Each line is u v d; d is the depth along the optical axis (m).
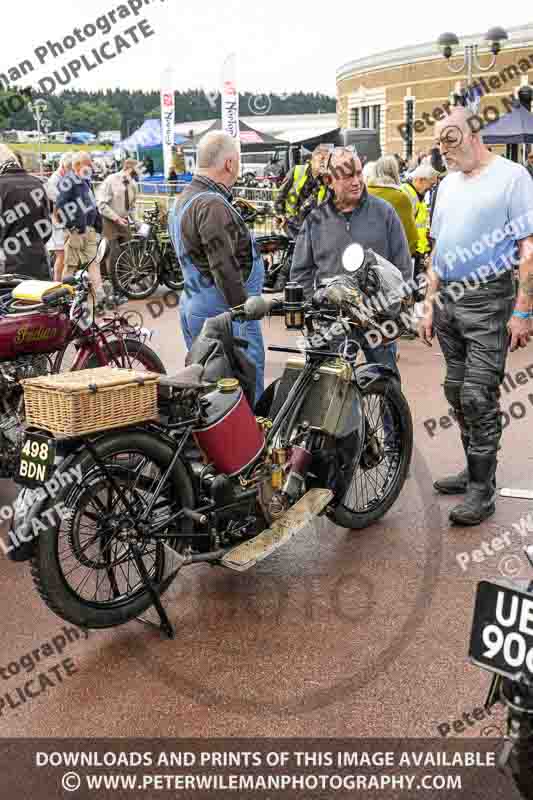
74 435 3.04
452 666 3.15
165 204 18.38
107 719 2.91
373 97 34.25
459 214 4.25
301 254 5.05
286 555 4.09
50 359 5.11
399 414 4.35
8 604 3.71
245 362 3.91
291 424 3.88
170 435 3.43
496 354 4.29
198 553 3.55
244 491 3.59
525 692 1.89
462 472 4.77
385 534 4.27
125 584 3.76
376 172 7.98
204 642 3.36
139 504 3.38
